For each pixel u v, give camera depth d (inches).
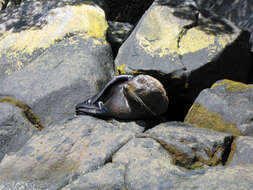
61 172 146.2
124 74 232.8
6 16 288.5
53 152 157.5
